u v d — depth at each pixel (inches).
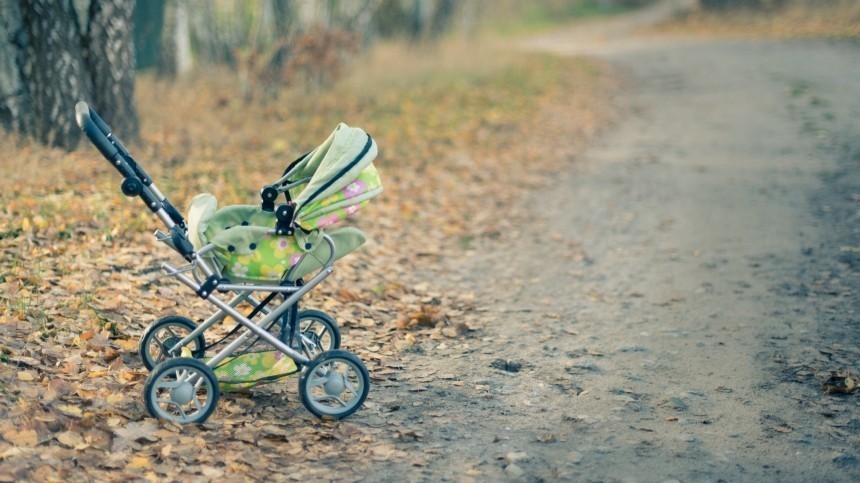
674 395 213.2
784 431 192.1
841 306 281.1
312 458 173.2
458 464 173.8
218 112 665.0
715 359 239.1
